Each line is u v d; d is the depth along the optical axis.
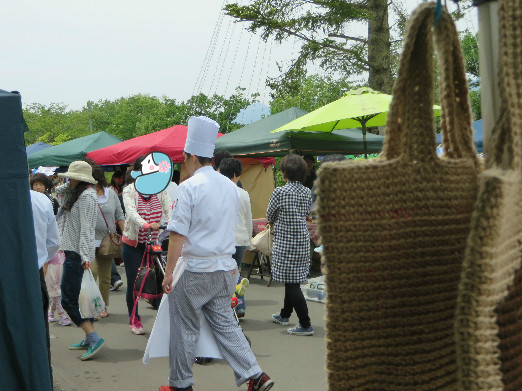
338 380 0.96
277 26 14.90
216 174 3.87
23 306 3.00
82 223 4.96
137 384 4.49
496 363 0.80
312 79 28.59
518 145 0.85
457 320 0.80
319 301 7.30
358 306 0.93
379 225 0.92
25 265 3.00
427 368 0.96
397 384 0.96
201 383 4.48
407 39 0.96
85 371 4.82
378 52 15.25
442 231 0.95
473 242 0.78
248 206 6.11
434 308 0.96
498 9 0.89
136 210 5.71
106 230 6.52
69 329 6.35
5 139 2.96
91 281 5.05
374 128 12.52
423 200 0.93
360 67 15.92
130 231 5.76
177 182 8.02
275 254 5.75
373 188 0.91
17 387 3.01
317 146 9.23
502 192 0.77
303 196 5.73
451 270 0.97
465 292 0.79
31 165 14.12
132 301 6.00
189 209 3.67
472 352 0.79
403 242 0.93
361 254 0.92
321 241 0.93
